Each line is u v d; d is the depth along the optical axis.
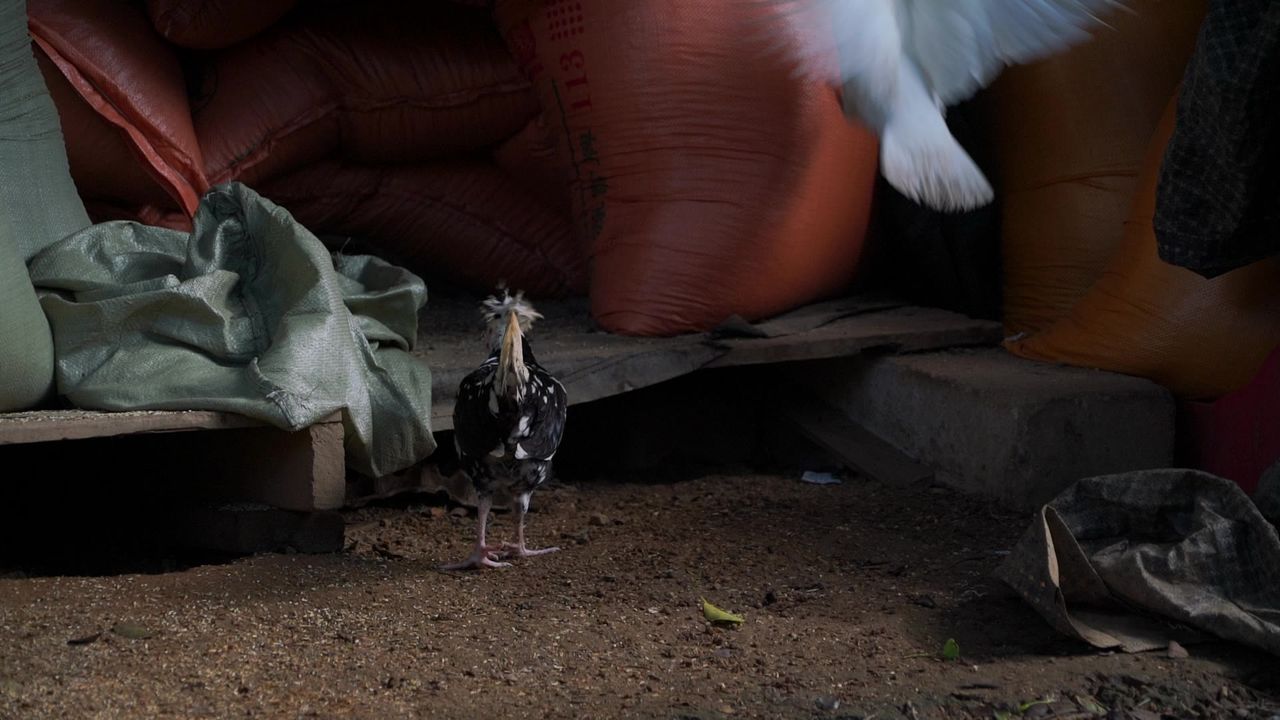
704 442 6.72
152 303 4.93
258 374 4.75
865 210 6.70
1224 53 4.37
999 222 6.63
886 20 3.80
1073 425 5.28
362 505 5.66
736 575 4.61
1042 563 3.91
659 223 6.18
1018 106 6.39
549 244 7.80
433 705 3.35
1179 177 4.81
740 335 6.17
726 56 6.03
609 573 4.66
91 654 3.62
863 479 6.14
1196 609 3.76
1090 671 3.61
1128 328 5.59
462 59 7.38
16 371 4.64
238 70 7.14
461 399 4.55
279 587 4.37
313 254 5.11
